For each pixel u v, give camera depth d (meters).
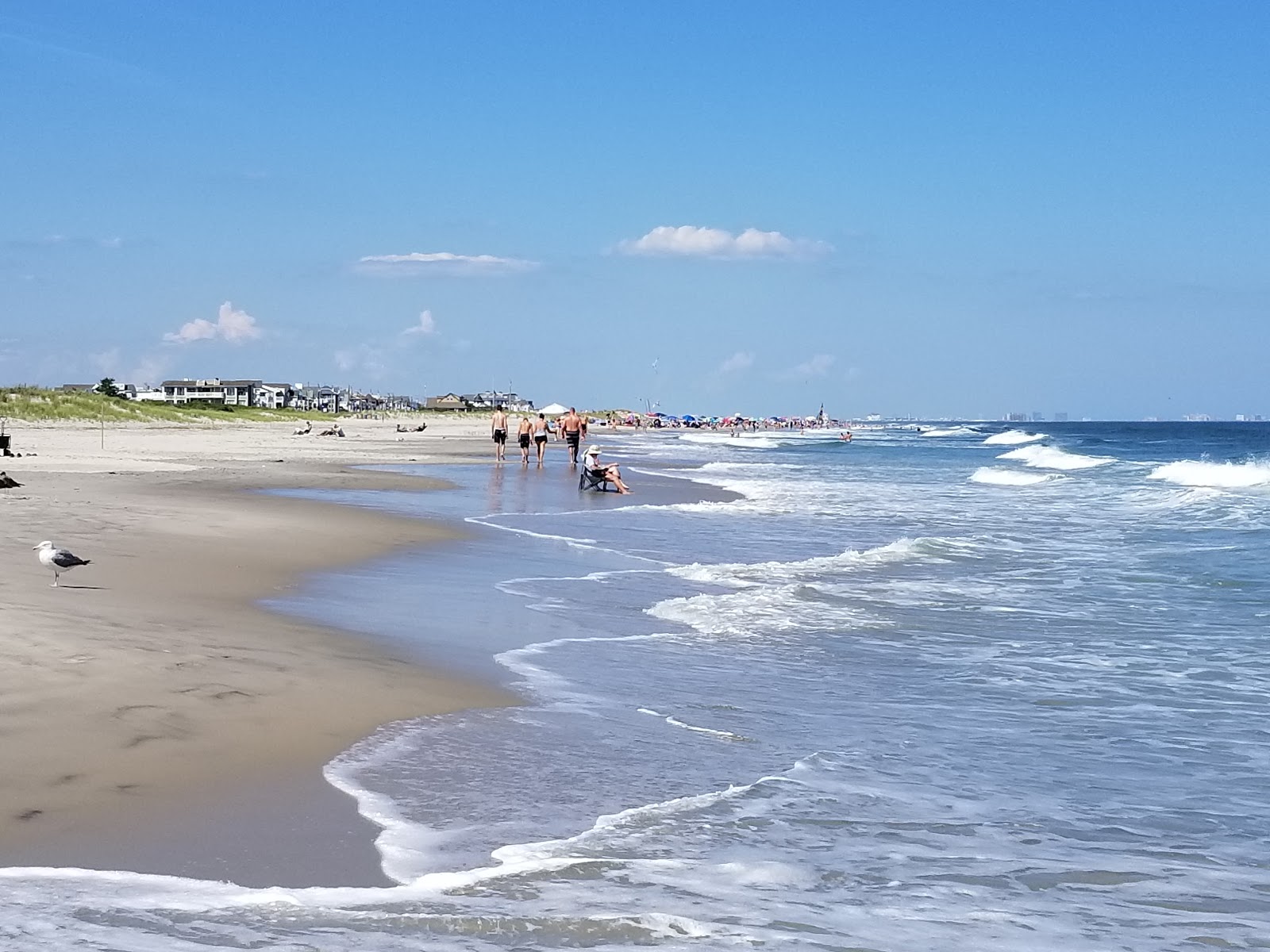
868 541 22.42
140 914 4.57
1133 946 4.81
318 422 164.50
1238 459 74.31
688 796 6.72
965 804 6.79
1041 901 5.30
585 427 43.88
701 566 17.98
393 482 36.06
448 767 6.99
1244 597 15.27
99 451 49.62
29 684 7.92
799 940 4.71
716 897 5.16
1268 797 7.04
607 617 13.26
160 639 9.84
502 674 9.88
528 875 5.31
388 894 4.96
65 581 12.95
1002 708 9.34
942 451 91.06
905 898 5.27
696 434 171.75
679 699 9.31
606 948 4.53
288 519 22.34
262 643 10.20
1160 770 7.61
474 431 129.00
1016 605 14.61
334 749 7.18
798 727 8.57
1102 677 10.56
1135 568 18.05
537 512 27.33
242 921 4.57
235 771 6.58
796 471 52.44
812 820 6.38
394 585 14.96
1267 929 5.03
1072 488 39.19
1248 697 9.80
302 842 5.57
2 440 40.50
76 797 5.93
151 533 18.34
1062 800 6.93
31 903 4.62
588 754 7.52
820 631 12.69
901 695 9.76
